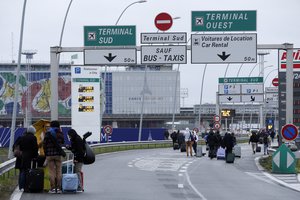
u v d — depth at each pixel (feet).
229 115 400.67
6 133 361.51
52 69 177.99
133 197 93.30
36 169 97.96
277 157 151.94
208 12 174.19
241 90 361.92
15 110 212.02
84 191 102.37
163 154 267.18
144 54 178.60
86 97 279.69
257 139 280.51
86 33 179.52
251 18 173.88
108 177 135.23
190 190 106.93
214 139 221.66
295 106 243.19
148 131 464.65
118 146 324.39
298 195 99.60
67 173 102.68
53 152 97.60
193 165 184.24
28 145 98.17
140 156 245.45
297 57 242.37
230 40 175.32
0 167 104.78
